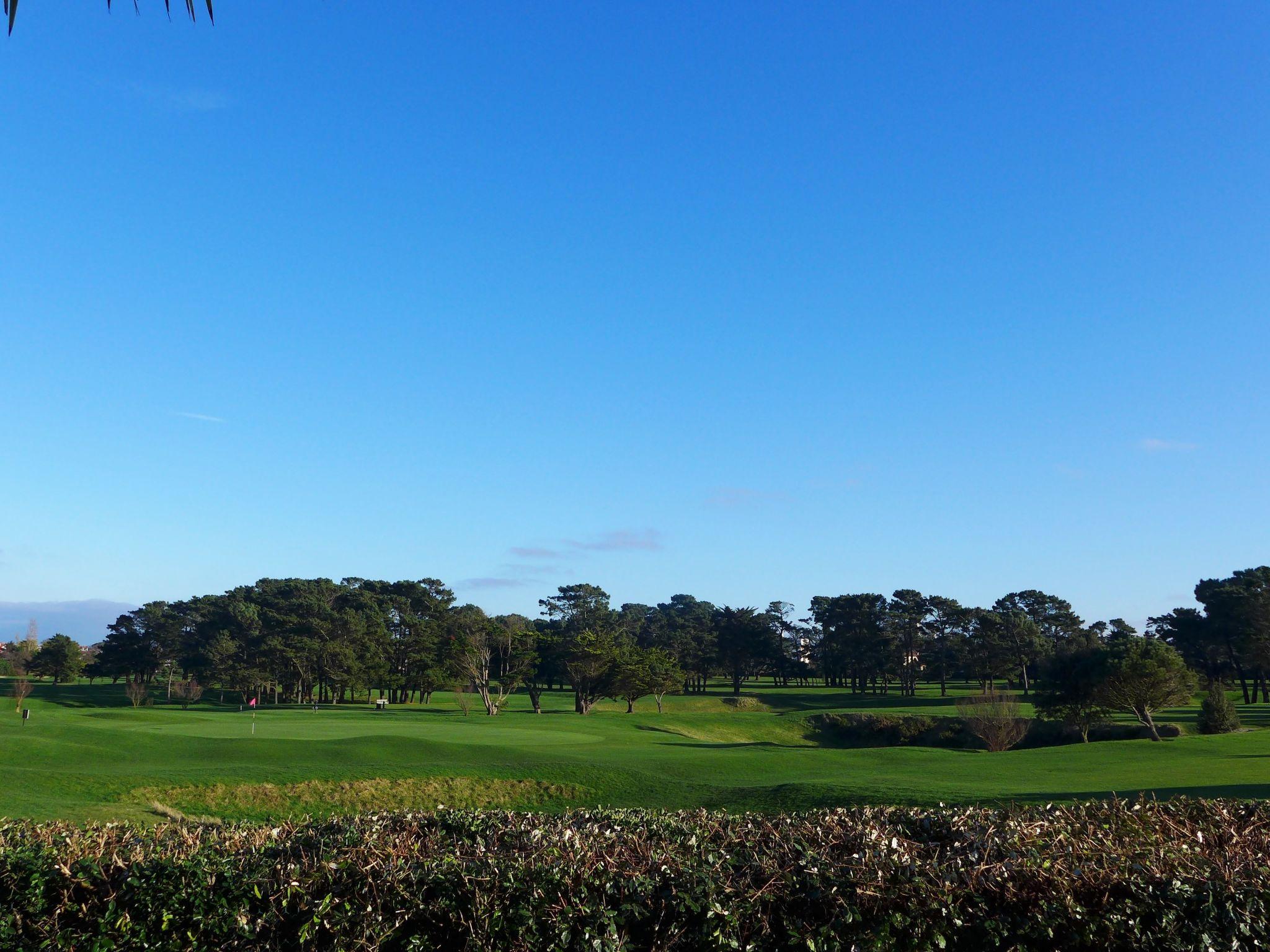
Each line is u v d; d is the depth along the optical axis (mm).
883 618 113875
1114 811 8312
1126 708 59625
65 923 7164
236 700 109812
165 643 118250
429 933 6672
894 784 26422
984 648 103812
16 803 21484
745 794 26594
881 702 102938
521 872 6715
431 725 57656
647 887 6559
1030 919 6211
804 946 6250
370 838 7691
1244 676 95562
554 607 138375
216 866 7172
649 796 28125
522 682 98125
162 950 6918
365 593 119438
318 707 93938
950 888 6375
